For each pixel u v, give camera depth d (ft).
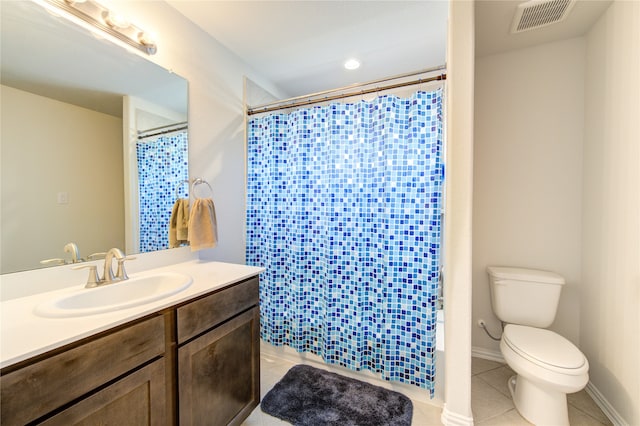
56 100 3.88
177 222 5.50
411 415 4.95
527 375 4.52
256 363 4.95
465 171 4.42
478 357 6.85
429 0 5.19
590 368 5.46
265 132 7.08
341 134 6.07
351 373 6.14
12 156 3.50
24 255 3.56
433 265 5.17
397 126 5.44
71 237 4.02
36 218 3.68
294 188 6.59
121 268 4.16
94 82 4.28
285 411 5.01
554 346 4.73
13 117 3.50
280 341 6.85
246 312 4.74
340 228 6.07
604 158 5.07
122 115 4.64
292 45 6.68
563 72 6.03
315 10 5.46
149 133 5.03
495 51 6.47
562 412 4.47
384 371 5.57
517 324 5.95
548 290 5.72
